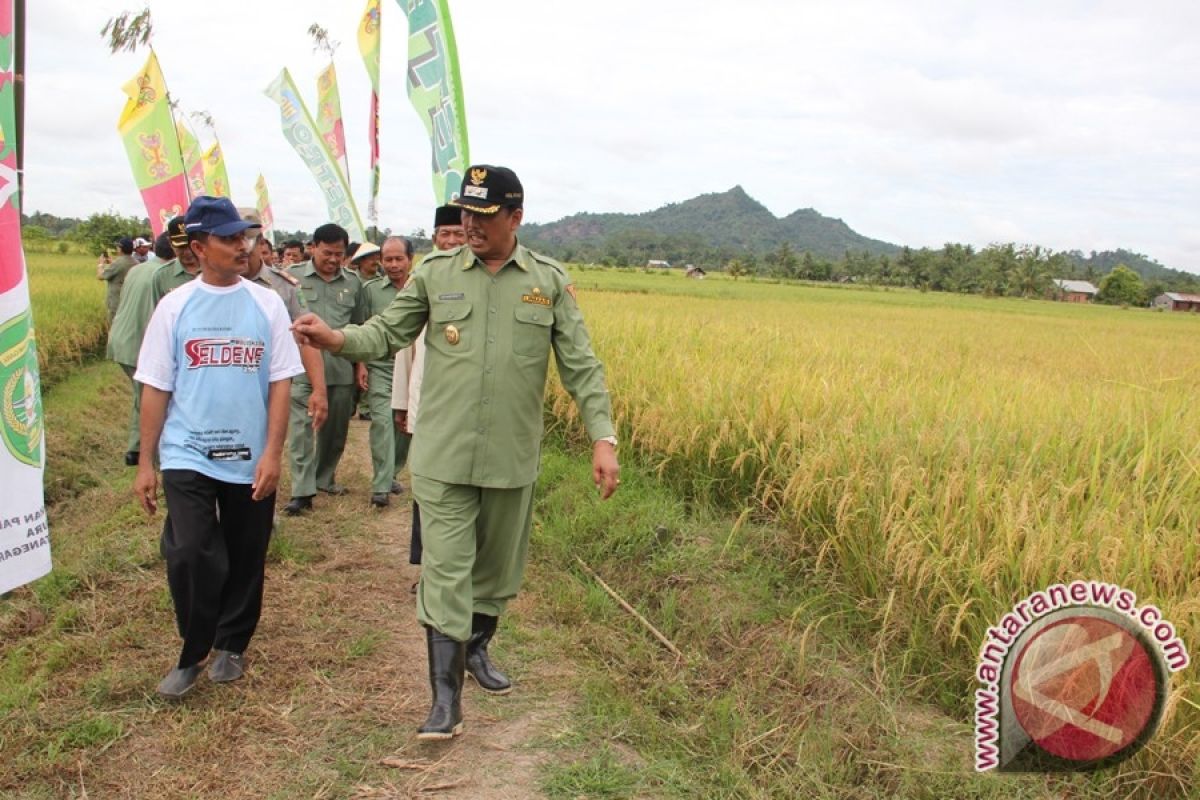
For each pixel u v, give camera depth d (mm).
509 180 3068
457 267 3207
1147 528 3502
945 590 3684
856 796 2932
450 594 3094
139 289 5719
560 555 5047
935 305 50250
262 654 3721
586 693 3482
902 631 3793
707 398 6137
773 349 9883
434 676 3047
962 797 2896
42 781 2773
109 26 5703
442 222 4484
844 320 23625
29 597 4301
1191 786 2834
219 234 3219
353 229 8602
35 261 33000
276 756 2973
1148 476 4387
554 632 4074
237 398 3324
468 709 3352
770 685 3646
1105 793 2912
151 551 4789
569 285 3342
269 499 3492
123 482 7000
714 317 19906
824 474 4648
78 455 7848
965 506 3930
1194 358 15305
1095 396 5703
